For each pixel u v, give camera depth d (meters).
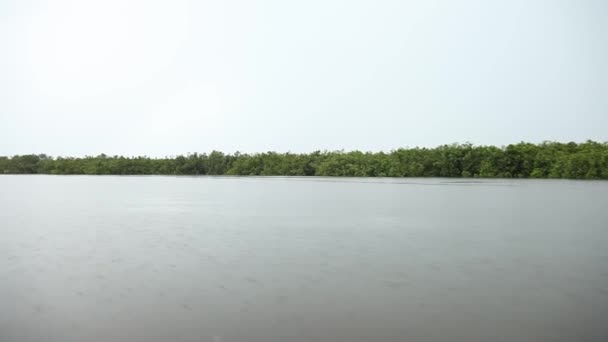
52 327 7.18
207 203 29.14
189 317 7.54
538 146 73.19
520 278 9.86
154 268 10.80
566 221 19.00
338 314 7.66
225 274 10.23
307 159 96.94
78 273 10.34
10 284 9.48
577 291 8.89
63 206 27.31
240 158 107.94
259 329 7.05
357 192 38.97
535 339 6.70
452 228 17.25
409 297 8.55
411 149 83.50
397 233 16.06
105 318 7.53
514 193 35.88
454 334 6.86
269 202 29.58
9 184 58.62
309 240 14.64
